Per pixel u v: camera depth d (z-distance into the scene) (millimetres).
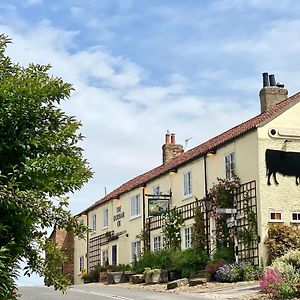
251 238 24859
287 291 18078
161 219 33188
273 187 25141
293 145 25719
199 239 28406
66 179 7293
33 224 7191
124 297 20984
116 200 39938
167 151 39562
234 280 24000
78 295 22094
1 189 6801
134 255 36312
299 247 24078
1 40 7758
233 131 29578
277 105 28062
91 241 43906
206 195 28797
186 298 19656
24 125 7266
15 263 7156
